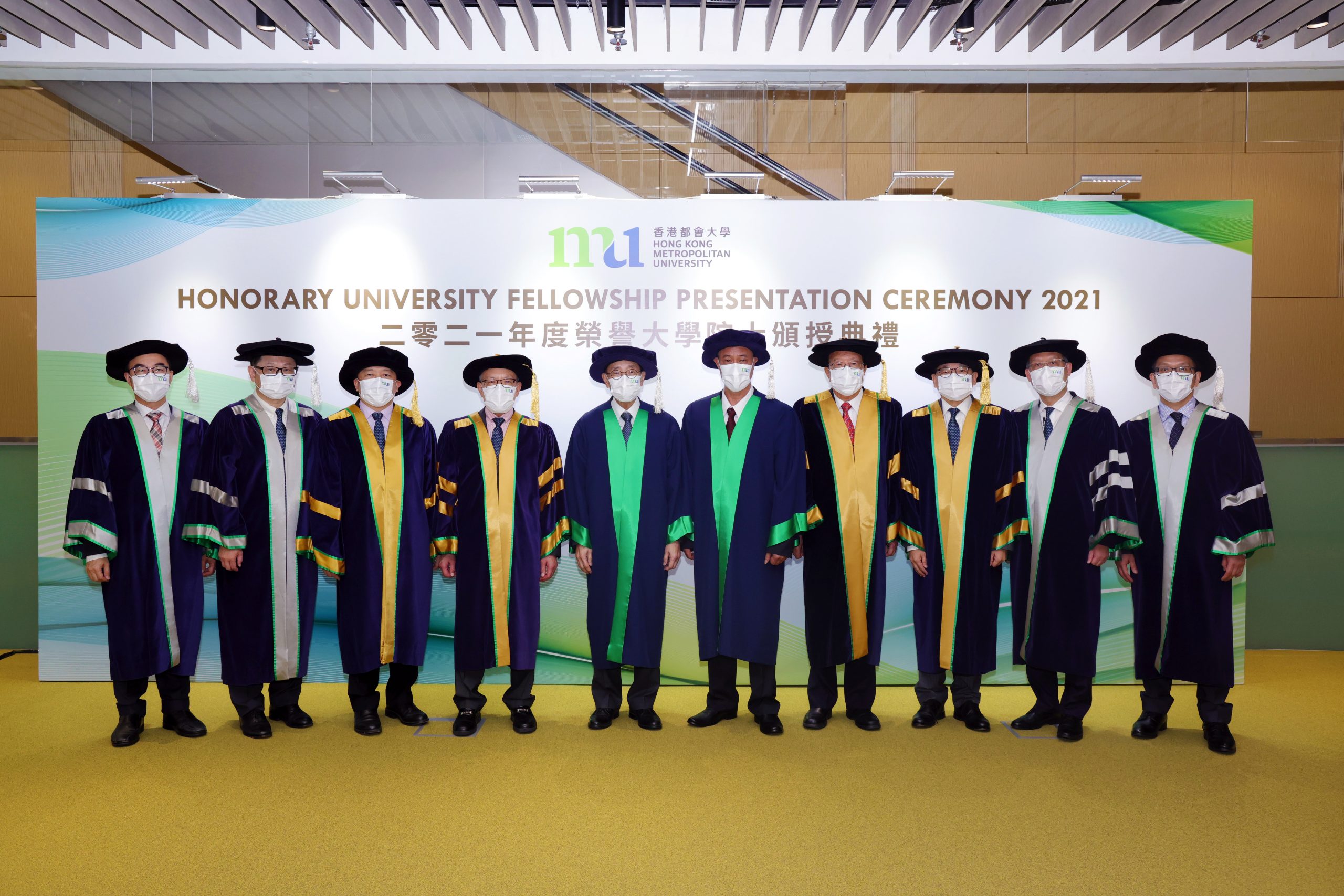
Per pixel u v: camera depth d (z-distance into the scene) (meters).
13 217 4.80
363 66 4.70
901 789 3.00
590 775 3.12
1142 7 4.16
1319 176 5.13
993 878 2.37
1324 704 3.99
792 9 4.77
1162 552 3.56
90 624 4.25
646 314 4.24
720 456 3.74
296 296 4.22
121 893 2.27
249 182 4.71
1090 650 3.57
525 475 3.73
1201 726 3.72
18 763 3.22
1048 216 4.26
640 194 4.74
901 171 4.82
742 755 3.33
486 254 4.24
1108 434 3.71
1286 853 2.53
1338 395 5.34
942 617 3.79
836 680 3.75
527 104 4.73
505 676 4.30
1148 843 2.59
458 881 2.34
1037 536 3.79
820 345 3.86
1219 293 4.26
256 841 2.58
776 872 2.40
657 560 3.71
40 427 4.22
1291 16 4.41
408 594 3.67
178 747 3.40
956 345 4.24
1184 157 4.96
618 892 2.29
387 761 3.25
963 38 4.75
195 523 3.46
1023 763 3.27
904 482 3.85
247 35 4.70
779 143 4.78
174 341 4.21
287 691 3.66
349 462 3.68
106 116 4.73
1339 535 4.83
